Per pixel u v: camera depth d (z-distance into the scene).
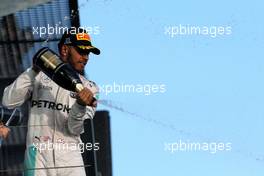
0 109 13.47
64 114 13.13
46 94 13.22
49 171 13.09
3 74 16.31
